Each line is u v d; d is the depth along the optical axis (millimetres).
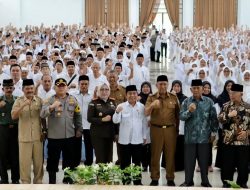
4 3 28906
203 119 7430
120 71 10812
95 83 9656
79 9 29781
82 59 11609
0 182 7605
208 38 22109
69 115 7477
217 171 8680
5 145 7520
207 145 7465
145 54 17500
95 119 7570
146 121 7695
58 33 20828
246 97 10180
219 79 11891
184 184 7531
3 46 16531
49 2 29625
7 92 7523
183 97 8500
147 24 29500
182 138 8484
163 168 8891
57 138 7418
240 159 7309
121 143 7574
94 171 5574
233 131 7285
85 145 8453
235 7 29547
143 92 8758
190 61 14305
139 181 7594
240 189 5332
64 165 7605
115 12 29672
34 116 7316
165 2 29359
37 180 7434
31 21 29609
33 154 7379
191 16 29688
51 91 8438
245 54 16172
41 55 13977
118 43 18203
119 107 7379
